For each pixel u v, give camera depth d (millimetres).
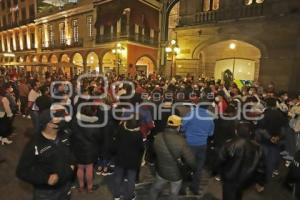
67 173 2797
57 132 2730
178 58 17547
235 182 3404
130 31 23391
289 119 6750
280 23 12766
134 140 4117
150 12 24875
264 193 4992
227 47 16516
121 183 4793
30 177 2555
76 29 29828
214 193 4945
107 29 25844
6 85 8438
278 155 4910
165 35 25406
